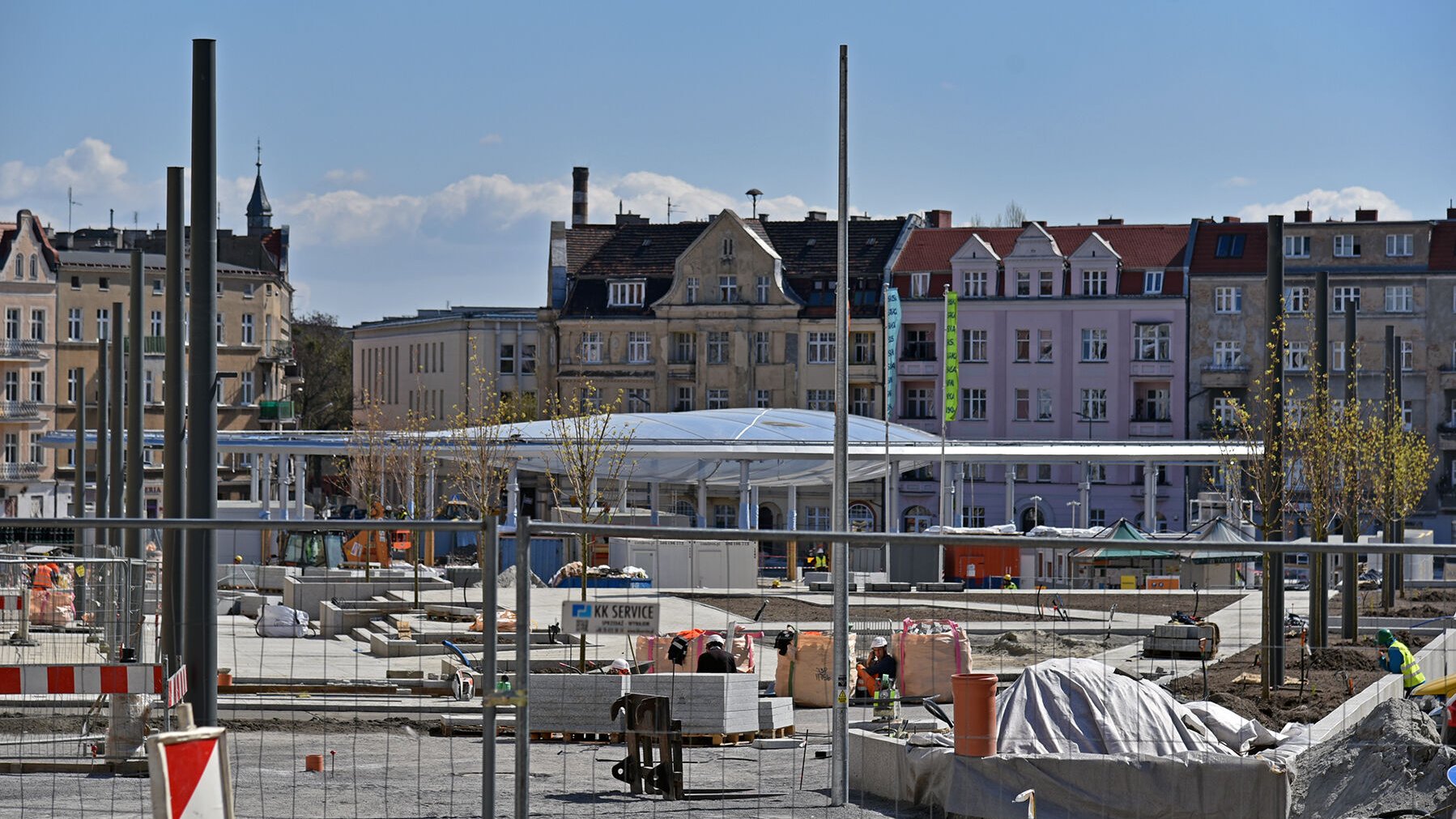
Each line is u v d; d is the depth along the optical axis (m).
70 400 113.75
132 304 40.94
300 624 35.91
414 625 35.88
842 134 17.02
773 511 107.19
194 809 10.57
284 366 127.88
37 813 13.95
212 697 17.11
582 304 115.00
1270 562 22.73
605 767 17.55
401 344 137.00
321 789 15.58
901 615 32.56
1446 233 103.81
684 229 116.75
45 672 14.99
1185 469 103.75
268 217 165.88
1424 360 103.06
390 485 83.00
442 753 18.48
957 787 14.50
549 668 25.09
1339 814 14.70
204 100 18.23
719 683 19.98
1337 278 103.75
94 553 34.25
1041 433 106.75
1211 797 13.87
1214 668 25.83
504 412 100.25
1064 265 107.31
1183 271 105.44
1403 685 24.11
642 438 77.62
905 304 108.56
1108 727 15.07
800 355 110.69
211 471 17.78
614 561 59.53
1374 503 50.81
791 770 17.56
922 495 106.12
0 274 110.38
